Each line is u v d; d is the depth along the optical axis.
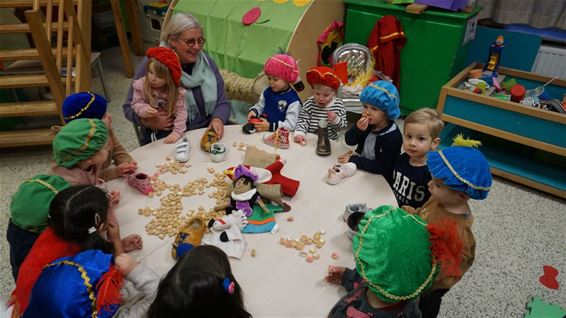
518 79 2.81
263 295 1.05
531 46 2.86
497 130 2.43
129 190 1.47
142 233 1.27
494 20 3.03
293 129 1.96
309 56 2.90
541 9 2.79
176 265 0.89
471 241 1.13
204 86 2.06
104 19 4.88
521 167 2.56
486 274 1.90
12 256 1.22
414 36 2.90
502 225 2.20
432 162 1.13
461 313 1.71
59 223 1.05
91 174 1.39
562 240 2.09
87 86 3.04
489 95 2.55
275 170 1.47
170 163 1.64
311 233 1.26
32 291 0.93
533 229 2.17
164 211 1.35
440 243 0.85
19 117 3.34
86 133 1.26
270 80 2.03
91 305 0.91
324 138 1.69
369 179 1.53
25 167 2.80
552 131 2.22
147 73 1.81
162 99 1.87
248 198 1.30
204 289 0.81
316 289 1.06
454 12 2.72
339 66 2.62
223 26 3.00
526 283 1.85
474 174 1.06
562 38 2.80
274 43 2.75
